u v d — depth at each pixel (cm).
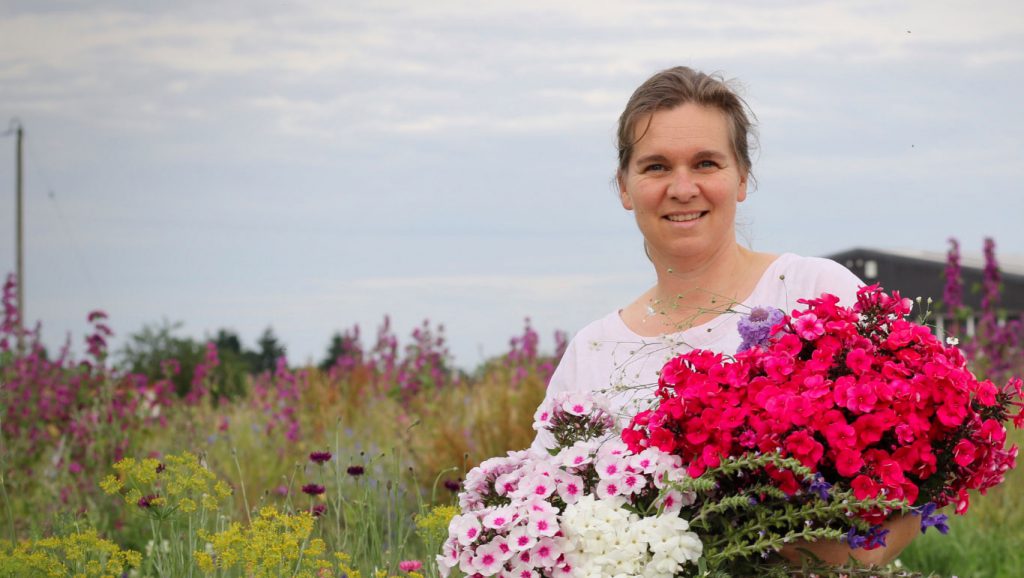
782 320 266
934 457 244
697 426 251
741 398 250
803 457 237
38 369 860
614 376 325
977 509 710
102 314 850
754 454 238
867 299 269
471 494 278
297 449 864
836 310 263
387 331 1170
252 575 351
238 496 717
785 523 245
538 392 814
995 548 640
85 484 711
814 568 240
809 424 240
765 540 236
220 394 1116
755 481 248
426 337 1037
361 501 423
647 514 252
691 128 303
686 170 305
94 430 777
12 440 779
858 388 242
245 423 975
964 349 890
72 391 833
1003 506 729
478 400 938
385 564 395
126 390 855
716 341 309
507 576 247
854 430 239
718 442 247
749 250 329
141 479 363
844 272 301
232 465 770
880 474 239
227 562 333
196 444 788
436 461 755
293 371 1067
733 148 310
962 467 251
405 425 910
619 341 332
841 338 256
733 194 311
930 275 1955
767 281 311
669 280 323
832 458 242
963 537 652
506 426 789
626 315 341
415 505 629
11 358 915
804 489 241
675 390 262
